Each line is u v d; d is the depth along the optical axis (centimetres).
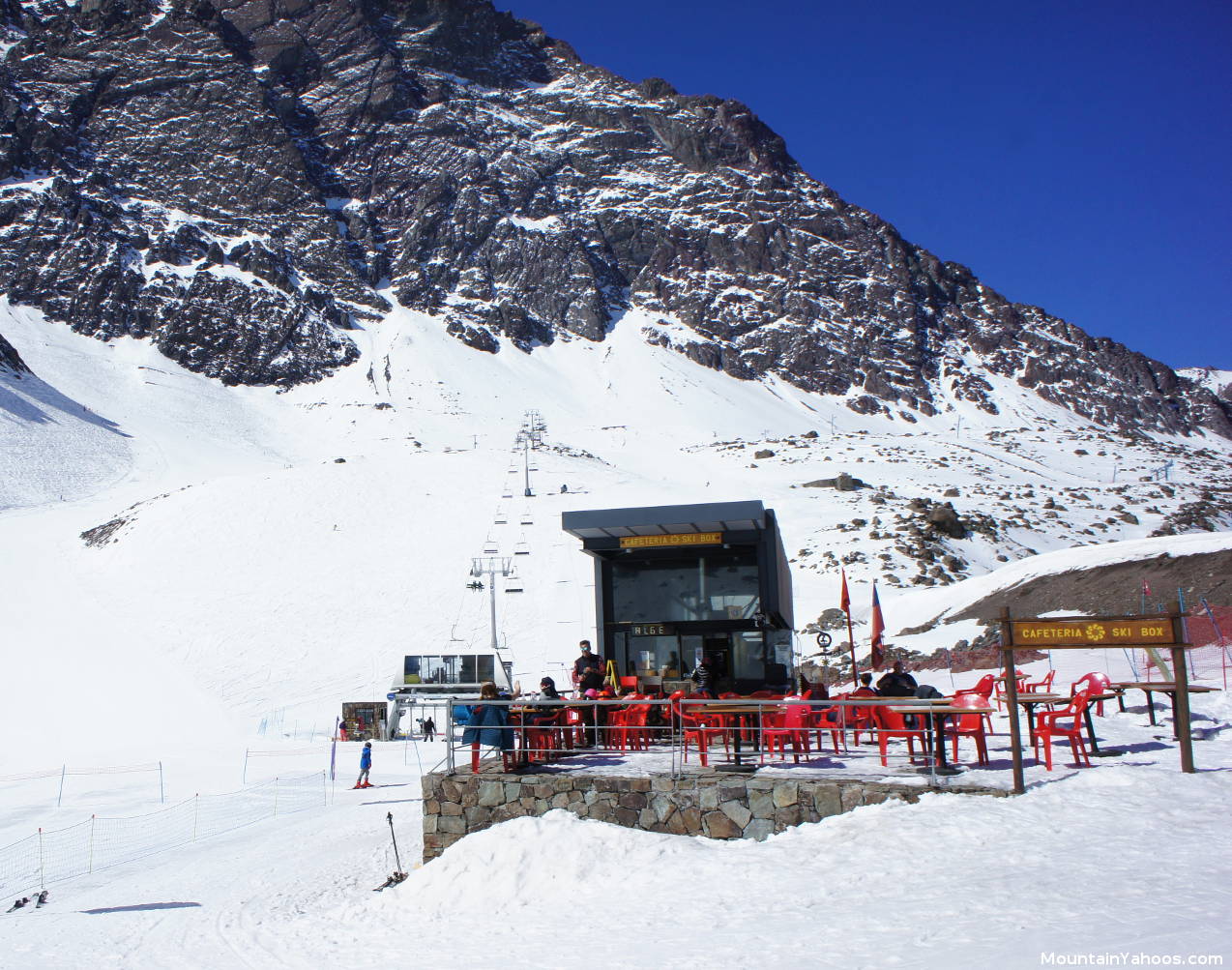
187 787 3512
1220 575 4297
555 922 1110
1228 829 995
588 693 1603
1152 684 1606
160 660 6203
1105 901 824
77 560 8656
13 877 2236
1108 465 16312
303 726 5141
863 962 769
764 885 1075
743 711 1441
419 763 4003
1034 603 4894
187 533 8600
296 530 8519
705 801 1315
